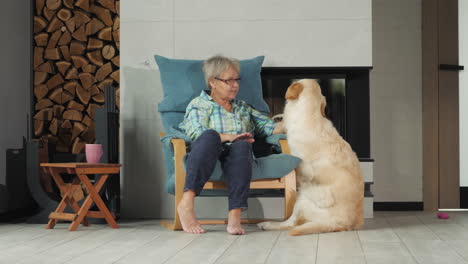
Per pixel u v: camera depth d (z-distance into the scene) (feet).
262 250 7.38
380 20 15.02
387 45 15.01
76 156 13.61
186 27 12.55
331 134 9.32
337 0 12.41
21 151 12.52
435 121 14.90
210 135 8.97
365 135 12.84
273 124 10.60
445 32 14.97
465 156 14.97
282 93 13.10
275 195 11.59
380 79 14.99
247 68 11.48
